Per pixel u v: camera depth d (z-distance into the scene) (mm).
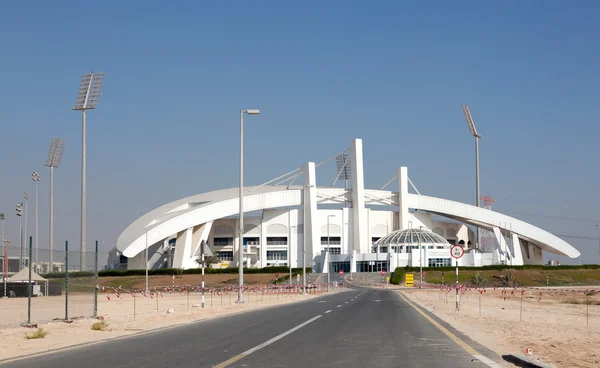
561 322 36688
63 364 15508
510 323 31969
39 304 53875
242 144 57125
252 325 27484
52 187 140125
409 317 32875
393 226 190125
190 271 139500
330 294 81562
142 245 154375
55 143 140250
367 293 81250
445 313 39312
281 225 181250
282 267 141875
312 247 176125
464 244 198125
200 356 16781
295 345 19344
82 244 136875
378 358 16344
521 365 15250
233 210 167500
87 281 62375
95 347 19281
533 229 185500
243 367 14703
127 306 54500
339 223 183250
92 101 137875
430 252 159375
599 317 43625
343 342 20219
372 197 187125
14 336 23969
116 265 173375
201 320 31641
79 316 36719
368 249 185125
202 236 164750
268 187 191250
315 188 179625
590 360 17281
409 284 115125
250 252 173625
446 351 17969
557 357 17859
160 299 72438
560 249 185750
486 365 15180
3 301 61062
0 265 104188
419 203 186500
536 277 137750
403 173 187875
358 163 182875
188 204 180375
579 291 86312
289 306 46688
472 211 185750
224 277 135000
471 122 187250
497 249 176500
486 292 94312
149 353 17562
